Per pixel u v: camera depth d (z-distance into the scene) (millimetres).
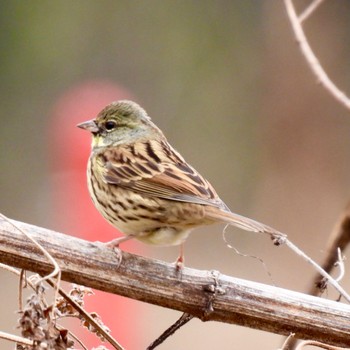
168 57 19406
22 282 5164
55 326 4910
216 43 19391
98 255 5402
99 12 19406
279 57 18875
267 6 19172
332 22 19250
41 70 19266
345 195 17688
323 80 6766
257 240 16797
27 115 19125
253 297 5551
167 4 19500
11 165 18703
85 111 12641
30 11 19250
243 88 19047
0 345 13570
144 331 13820
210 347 13766
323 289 6367
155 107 19250
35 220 17984
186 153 18859
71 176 10461
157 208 6277
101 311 9469
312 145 18203
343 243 6375
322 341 5594
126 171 6492
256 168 18422
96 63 19406
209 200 6180
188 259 16547
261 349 13781
